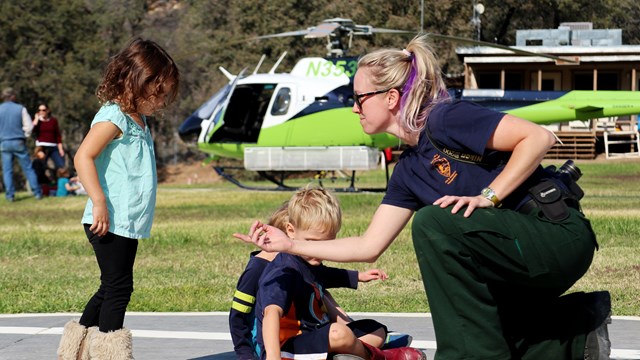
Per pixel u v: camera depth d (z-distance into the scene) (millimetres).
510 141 3725
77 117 48000
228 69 46688
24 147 21031
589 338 3895
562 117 21016
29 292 7977
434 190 3922
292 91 21094
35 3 47531
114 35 53312
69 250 11148
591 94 21172
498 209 3705
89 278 8812
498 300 3934
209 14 48688
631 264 8797
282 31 44031
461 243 3656
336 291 7758
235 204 18531
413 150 4004
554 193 3785
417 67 3938
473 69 37500
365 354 4414
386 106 3979
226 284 8234
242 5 44656
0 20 46500
